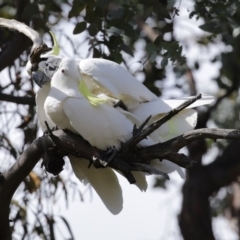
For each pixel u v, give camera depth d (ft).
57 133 29.14
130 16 34.71
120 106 29.81
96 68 29.35
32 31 30.83
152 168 26.91
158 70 47.70
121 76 29.73
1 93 38.40
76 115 28.22
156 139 29.89
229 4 35.24
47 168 29.63
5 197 30.07
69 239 36.70
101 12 34.04
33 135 38.99
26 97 38.65
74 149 28.68
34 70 30.17
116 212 31.32
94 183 31.48
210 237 51.55
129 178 27.63
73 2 33.32
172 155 27.04
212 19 35.94
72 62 29.19
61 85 28.78
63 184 36.14
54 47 31.53
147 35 46.26
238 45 43.21
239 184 63.62
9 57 38.45
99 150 28.84
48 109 28.78
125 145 27.58
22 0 39.60
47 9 35.94
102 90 29.66
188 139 26.58
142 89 30.19
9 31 41.11
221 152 57.98
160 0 33.65
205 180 52.47
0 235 30.60
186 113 30.53
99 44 35.06
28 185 36.96
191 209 52.01
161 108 29.99
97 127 28.30
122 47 35.17
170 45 33.47
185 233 52.06
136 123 29.43
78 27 34.53
